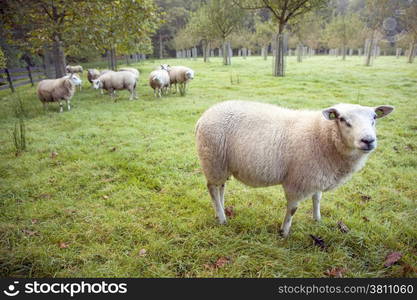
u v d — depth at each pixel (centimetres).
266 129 294
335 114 261
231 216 361
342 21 3394
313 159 277
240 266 277
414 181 432
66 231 328
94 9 1034
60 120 803
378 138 602
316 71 1867
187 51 5412
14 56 1983
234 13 2552
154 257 291
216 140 308
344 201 386
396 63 2458
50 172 475
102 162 508
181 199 398
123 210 373
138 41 1638
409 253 291
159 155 539
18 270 274
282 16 1670
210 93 1145
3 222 343
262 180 304
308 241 313
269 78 1551
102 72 1441
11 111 927
